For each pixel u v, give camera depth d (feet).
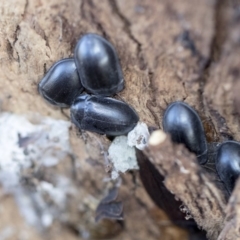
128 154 0.25
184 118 0.22
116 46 0.22
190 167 0.23
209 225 0.24
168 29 0.21
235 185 0.22
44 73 0.24
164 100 0.23
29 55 0.24
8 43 0.24
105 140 0.25
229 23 0.21
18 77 0.25
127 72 0.23
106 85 0.22
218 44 0.21
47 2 0.23
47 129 0.26
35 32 0.23
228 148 0.23
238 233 0.23
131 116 0.23
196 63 0.22
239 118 0.22
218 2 0.20
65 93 0.23
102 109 0.23
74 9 0.22
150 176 0.25
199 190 0.23
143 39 0.22
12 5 0.23
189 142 0.22
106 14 0.22
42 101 0.25
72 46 0.23
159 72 0.22
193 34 0.21
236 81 0.21
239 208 0.23
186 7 0.21
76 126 0.25
